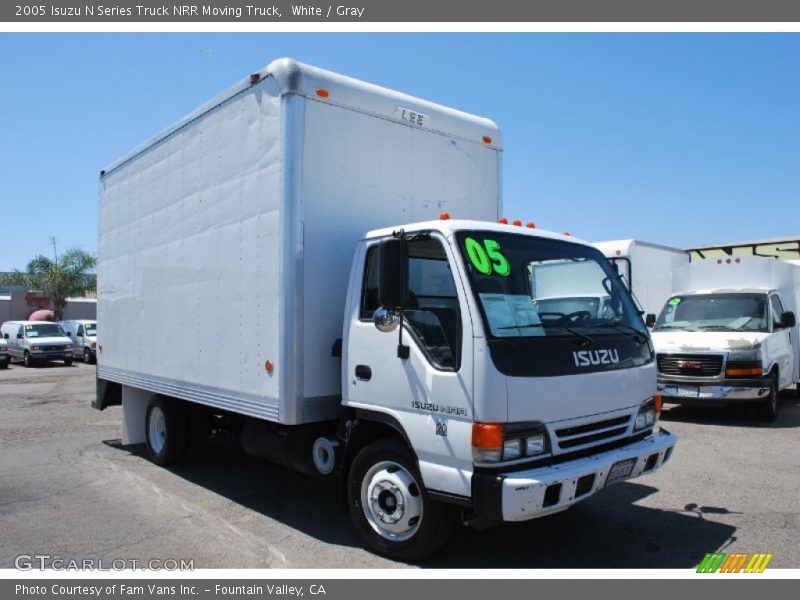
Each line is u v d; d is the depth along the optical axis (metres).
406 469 4.49
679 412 11.21
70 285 40.53
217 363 5.87
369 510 4.77
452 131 6.15
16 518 5.73
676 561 4.65
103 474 7.34
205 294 6.11
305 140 5.02
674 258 14.98
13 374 22.55
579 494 4.09
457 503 4.05
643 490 6.41
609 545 4.96
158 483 6.94
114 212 8.41
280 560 4.71
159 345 7.04
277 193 5.07
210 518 5.73
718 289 11.71
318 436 5.34
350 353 4.87
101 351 8.83
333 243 5.15
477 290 4.17
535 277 4.64
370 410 4.70
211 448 8.70
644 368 4.97
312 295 5.02
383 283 4.19
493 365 3.96
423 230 4.53
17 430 10.48
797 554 4.77
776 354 10.53
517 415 3.99
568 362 4.32
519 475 3.86
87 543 5.09
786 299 12.02
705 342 10.18
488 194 6.48
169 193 6.89
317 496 6.45
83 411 12.87
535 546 4.95
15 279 44.31
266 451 5.76
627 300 5.31
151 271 7.28
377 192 5.48
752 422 10.25
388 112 5.59
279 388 4.98
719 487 6.52
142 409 8.81
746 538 5.09
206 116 6.18
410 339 4.39
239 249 5.57
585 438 4.39
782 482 6.70
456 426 4.05
